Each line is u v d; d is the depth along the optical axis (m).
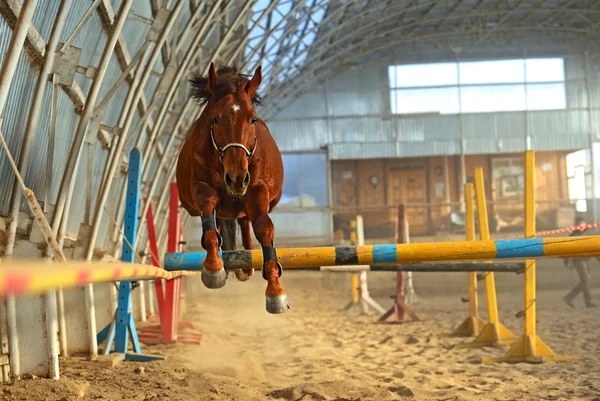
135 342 7.74
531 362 7.70
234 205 4.72
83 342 7.28
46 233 4.32
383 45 34.59
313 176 35.19
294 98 35.34
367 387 5.81
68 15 6.38
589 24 34.75
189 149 4.86
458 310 15.48
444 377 6.86
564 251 4.61
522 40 35.38
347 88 35.44
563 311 14.14
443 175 36.19
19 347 5.52
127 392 5.22
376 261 4.62
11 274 0.95
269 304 4.14
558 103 35.09
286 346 9.53
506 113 35.09
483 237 9.19
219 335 10.70
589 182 34.75
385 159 36.34
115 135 8.35
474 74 35.31
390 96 35.38
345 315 15.27
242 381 6.52
